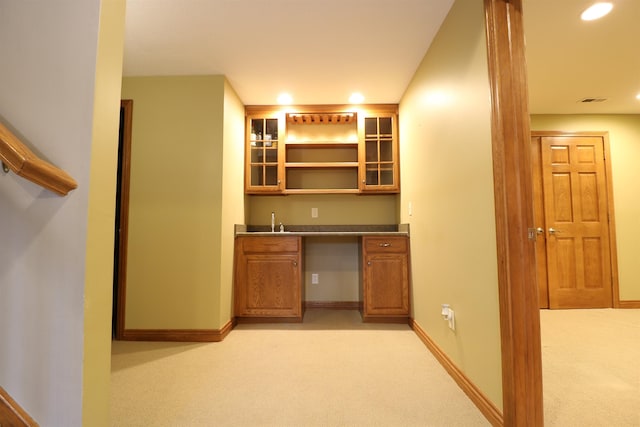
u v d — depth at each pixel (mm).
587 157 3539
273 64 2498
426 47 2270
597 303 3420
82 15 989
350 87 2904
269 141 3283
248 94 3020
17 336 932
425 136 2361
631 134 3568
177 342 2457
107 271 1029
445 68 1945
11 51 981
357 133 3387
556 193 3506
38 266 938
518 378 1237
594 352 2186
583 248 3471
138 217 2590
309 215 3609
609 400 1557
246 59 2422
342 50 2301
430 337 2260
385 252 2916
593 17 1923
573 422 1372
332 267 3562
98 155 989
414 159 2686
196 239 2572
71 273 936
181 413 1448
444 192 1967
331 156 3623
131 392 1647
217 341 2463
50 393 917
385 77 2715
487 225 1444
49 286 935
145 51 2305
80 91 968
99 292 991
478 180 1524
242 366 1978
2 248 945
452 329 1837
